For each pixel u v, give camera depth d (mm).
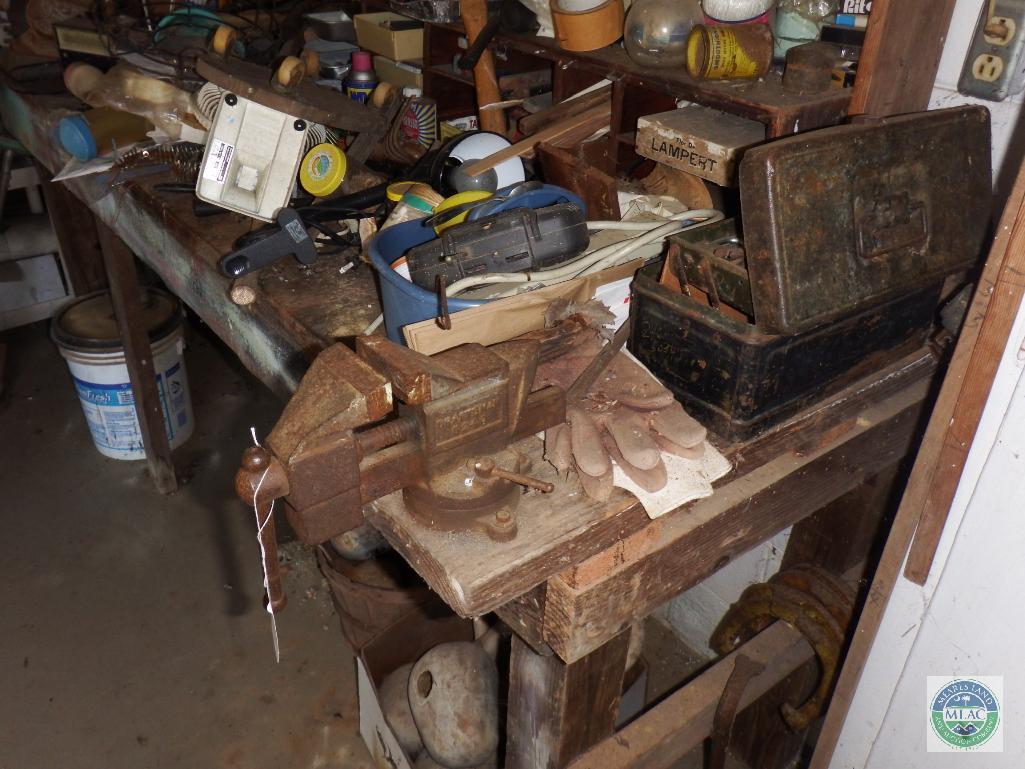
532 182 974
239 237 1135
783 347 786
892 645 897
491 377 667
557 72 1229
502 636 1386
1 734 1484
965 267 886
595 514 747
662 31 1038
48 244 2436
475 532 728
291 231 1058
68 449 2209
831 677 1201
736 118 1040
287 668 1622
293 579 1813
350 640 1616
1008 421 706
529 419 735
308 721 1524
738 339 774
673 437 786
